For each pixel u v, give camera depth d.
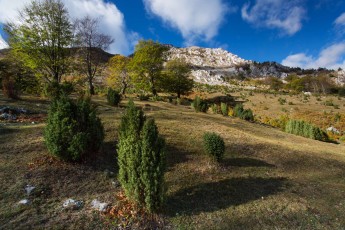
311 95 83.94
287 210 8.12
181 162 10.97
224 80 149.62
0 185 7.19
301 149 16.23
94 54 36.38
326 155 15.91
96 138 9.55
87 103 9.90
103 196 7.49
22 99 19.28
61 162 8.86
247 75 195.25
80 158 9.07
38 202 6.75
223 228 6.78
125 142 7.28
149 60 41.69
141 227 6.38
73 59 28.66
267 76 191.12
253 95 77.19
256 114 50.41
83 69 34.72
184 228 6.58
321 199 9.27
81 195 7.42
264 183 10.16
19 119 13.78
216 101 62.91
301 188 10.11
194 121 20.06
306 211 8.20
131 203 7.09
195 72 158.75
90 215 6.48
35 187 7.32
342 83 157.25
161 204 6.86
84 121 9.33
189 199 8.12
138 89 47.34
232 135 16.73
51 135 8.61
